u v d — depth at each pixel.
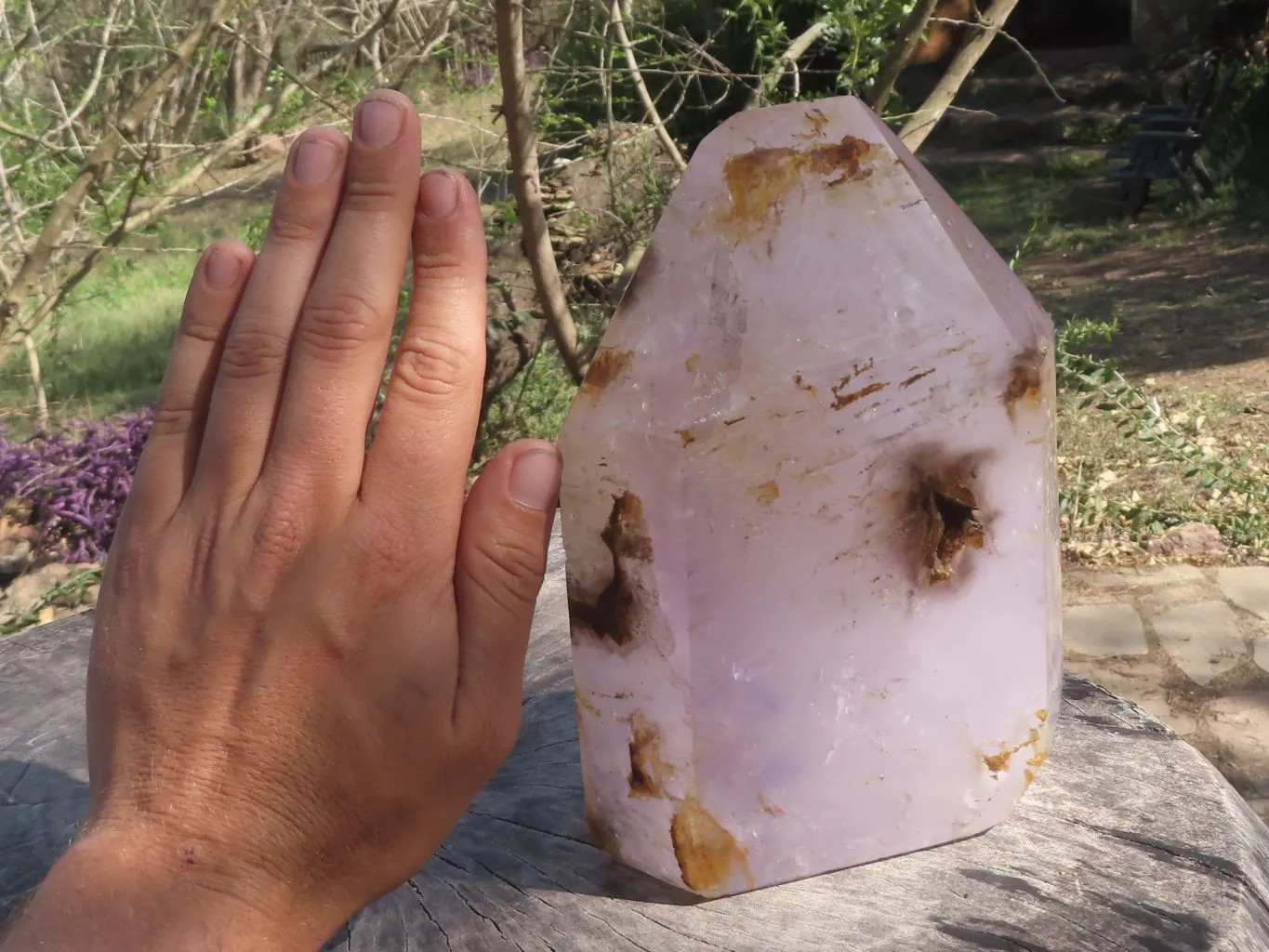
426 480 0.31
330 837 0.31
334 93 1.23
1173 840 0.44
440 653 0.31
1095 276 2.57
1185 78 3.79
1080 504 1.46
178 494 0.32
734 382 0.36
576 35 1.28
